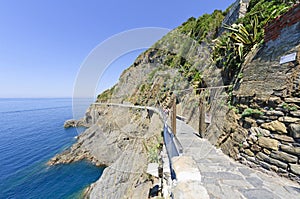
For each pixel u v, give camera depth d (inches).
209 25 519.8
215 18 522.0
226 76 240.8
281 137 111.1
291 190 95.0
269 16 177.2
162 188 207.6
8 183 509.7
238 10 355.9
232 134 169.5
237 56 210.8
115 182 329.1
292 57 109.8
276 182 105.3
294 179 100.8
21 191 471.2
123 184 319.3
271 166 116.3
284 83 114.1
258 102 137.6
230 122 178.1
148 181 294.0
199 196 69.2
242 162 143.5
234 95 183.3
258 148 129.5
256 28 191.8
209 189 99.1
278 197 88.9
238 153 152.6
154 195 231.5
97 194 331.0
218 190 97.8
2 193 468.4
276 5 189.5
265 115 127.7
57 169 533.3
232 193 94.3
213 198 89.7
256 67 149.4
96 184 357.7
